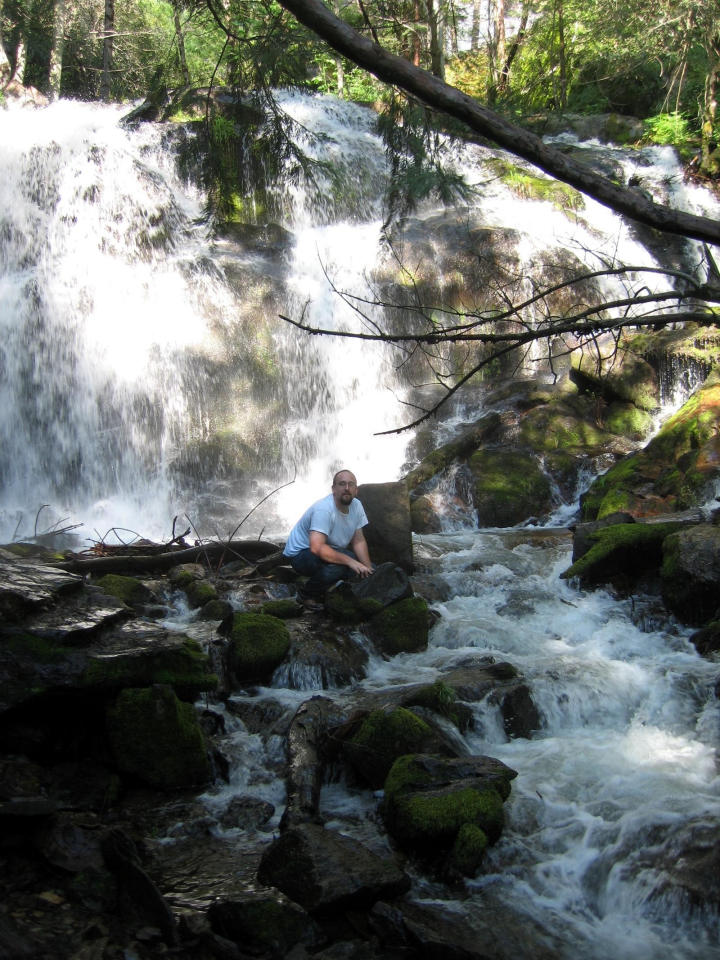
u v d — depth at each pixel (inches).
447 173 210.1
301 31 191.8
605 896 153.5
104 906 135.9
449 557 328.5
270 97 206.5
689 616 264.7
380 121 209.8
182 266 487.5
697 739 206.5
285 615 261.9
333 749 192.1
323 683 227.0
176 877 150.2
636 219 90.8
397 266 526.0
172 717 182.2
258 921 133.3
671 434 400.8
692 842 157.4
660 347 453.7
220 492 452.1
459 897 152.0
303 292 501.4
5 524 419.5
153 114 569.0
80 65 1026.7
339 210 567.8
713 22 657.0
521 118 256.2
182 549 327.6
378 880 145.0
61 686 175.0
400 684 226.8
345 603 258.7
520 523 407.8
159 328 470.3
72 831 147.1
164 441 458.3
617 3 669.3
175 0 210.1
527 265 519.5
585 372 467.8
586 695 222.2
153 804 175.8
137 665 184.4
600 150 677.9
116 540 414.9
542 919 147.1
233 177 233.3
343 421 494.3
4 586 187.9
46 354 454.3
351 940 136.9
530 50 819.4
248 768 190.9
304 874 143.9
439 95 86.9
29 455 444.8
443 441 467.2
